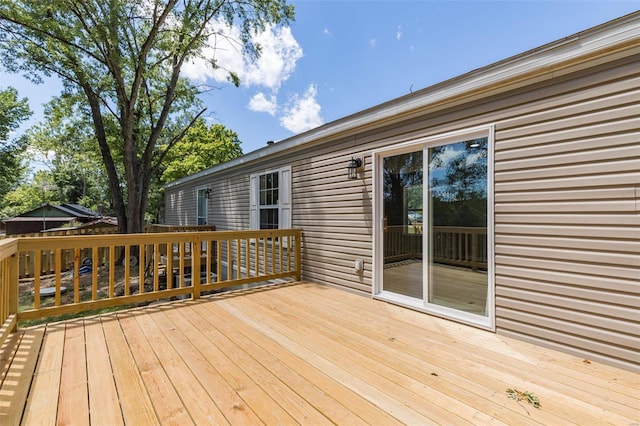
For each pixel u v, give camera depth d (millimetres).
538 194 2484
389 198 3803
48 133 12945
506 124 2680
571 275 2314
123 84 8328
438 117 3211
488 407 1670
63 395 1761
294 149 5316
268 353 2326
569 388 1856
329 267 4574
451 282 3121
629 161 2074
